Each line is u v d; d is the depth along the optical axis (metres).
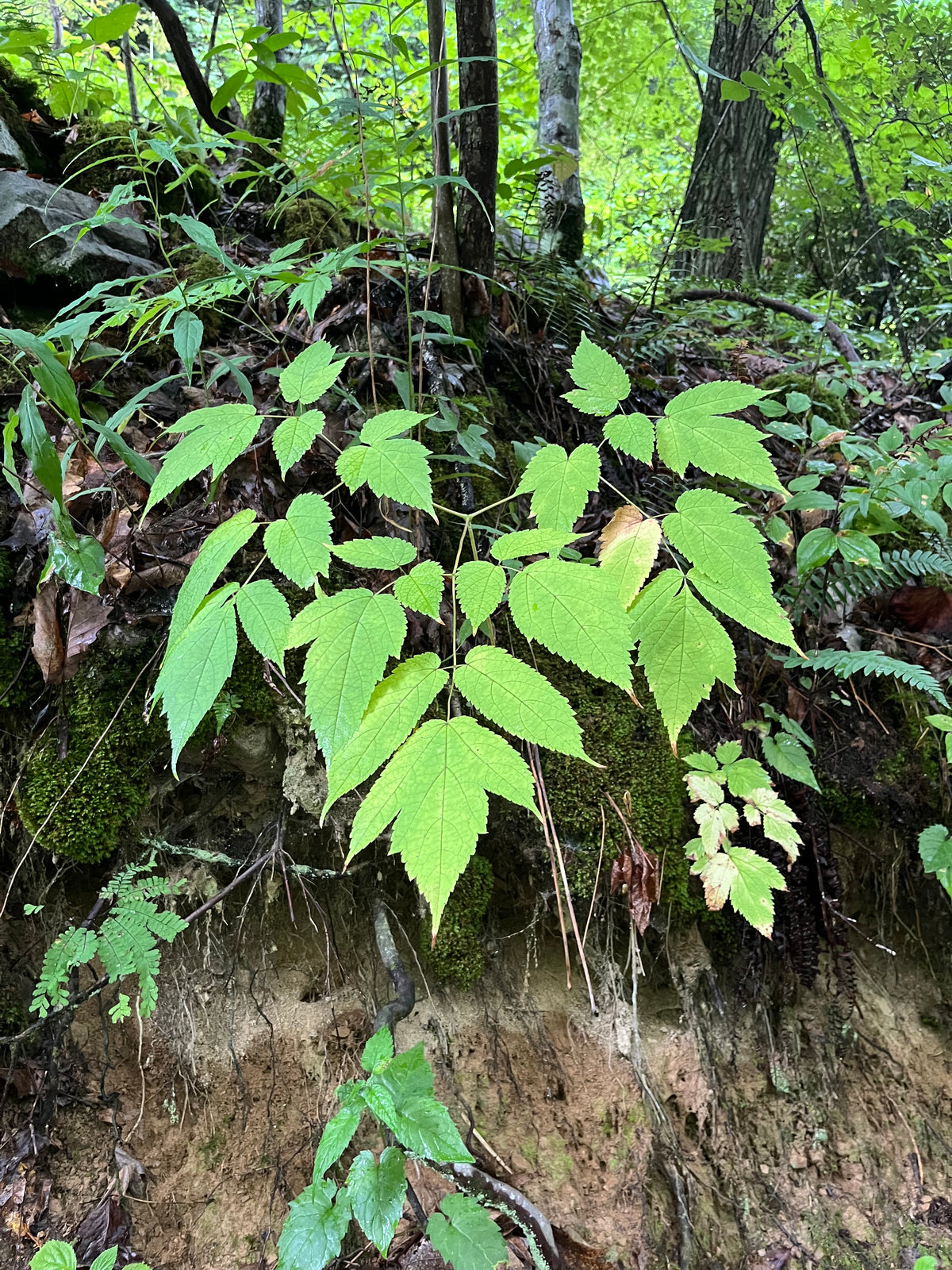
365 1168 1.09
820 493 1.77
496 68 1.81
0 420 1.61
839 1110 1.92
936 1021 2.01
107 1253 1.21
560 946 1.73
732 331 3.40
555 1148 1.71
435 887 0.65
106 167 2.27
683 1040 1.76
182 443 0.91
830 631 1.97
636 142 6.57
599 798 1.64
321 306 2.06
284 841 1.63
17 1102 1.47
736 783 1.57
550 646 0.76
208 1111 1.60
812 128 2.08
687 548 0.85
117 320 1.40
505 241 2.95
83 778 1.45
